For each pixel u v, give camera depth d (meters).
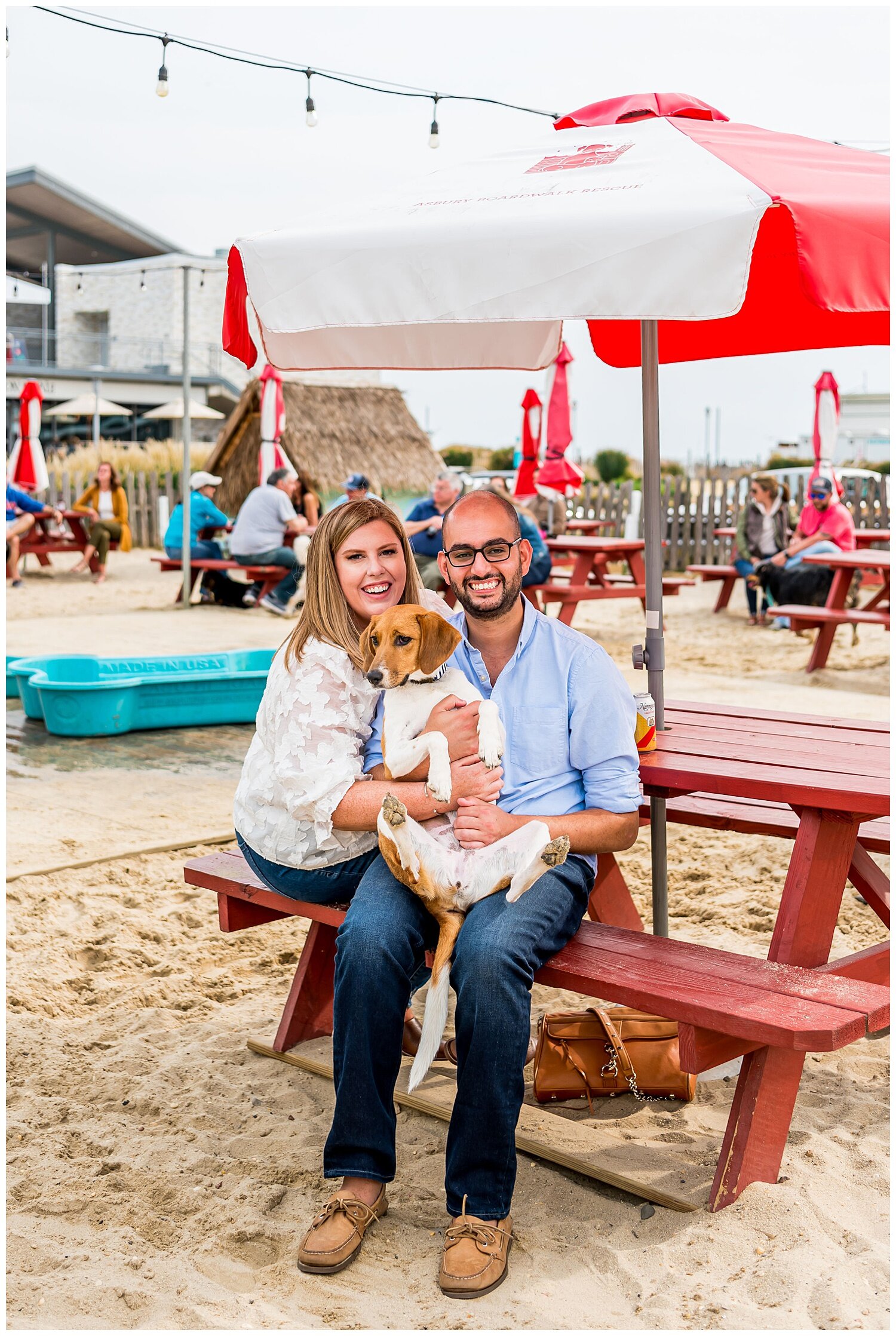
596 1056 3.04
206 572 13.21
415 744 2.78
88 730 7.08
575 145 3.05
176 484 21.80
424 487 17.62
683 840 5.32
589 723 2.82
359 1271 2.40
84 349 30.72
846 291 2.24
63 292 32.66
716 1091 3.15
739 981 2.51
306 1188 2.69
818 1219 2.45
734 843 5.25
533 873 2.56
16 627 11.02
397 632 2.79
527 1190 2.69
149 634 10.66
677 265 2.31
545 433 11.90
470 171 3.09
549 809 2.85
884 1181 2.61
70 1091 3.13
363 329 4.12
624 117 3.22
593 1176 2.70
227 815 5.53
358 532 2.95
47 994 3.71
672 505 17.20
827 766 3.02
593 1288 2.31
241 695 7.59
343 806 2.78
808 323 4.12
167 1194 2.66
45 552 15.82
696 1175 2.68
